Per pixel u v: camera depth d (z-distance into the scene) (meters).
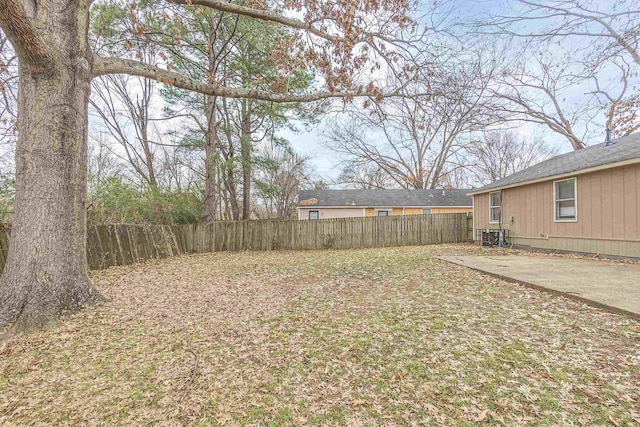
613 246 7.59
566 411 1.96
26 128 3.94
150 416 2.08
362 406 2.11
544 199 9.80
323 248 13.38
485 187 12.75
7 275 3.79
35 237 3.84
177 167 19.62
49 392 2.40
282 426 1.96
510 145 24.64
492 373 2.43
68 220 4.10
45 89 3.94
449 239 14.19
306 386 2.38
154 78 5.29
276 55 6.38
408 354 2.79
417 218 13.95
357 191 21.00
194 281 6.26
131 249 8.77
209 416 2.07
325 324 3.61
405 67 6.56
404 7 5.95
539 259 7.81
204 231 12.62
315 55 6.17
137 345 3.18
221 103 15.18
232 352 2.97
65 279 4.03
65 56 3.99
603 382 2.25
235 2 7.62
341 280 6.00
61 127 4.03
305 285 5.67
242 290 5.39
